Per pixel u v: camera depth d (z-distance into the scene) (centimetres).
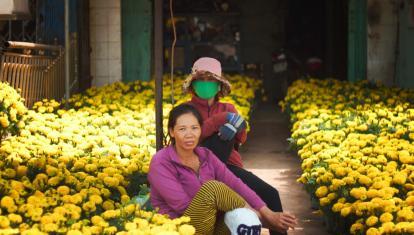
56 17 1240
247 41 1817
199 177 466
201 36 1789
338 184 564
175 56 1789
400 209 499
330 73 1656
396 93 1221
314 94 1151
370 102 1057
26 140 704
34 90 967
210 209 430
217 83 523
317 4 1803
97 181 550
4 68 872
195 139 458
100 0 1362
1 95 748
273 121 1420
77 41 1241
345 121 870
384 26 1383
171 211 459
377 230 469
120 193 545
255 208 464
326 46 1736
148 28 1393
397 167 630
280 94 1803
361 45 1392
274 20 1817
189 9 1773
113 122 859
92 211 468
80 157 670
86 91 1178
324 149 700
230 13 1769
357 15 1393
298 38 1811
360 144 704
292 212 705
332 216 580
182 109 460
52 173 558
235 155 524
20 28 1211
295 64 1797
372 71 1388
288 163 998
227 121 506
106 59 1369
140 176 604
